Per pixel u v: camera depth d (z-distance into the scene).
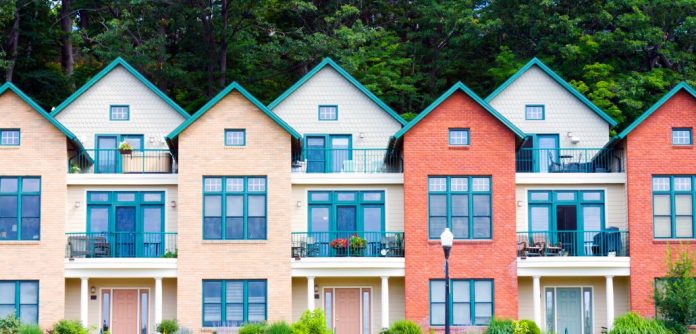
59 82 60.09
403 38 66.94
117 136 45.19
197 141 41.72
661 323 39.84
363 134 45.69
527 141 45.78
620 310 42.81
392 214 43.25
